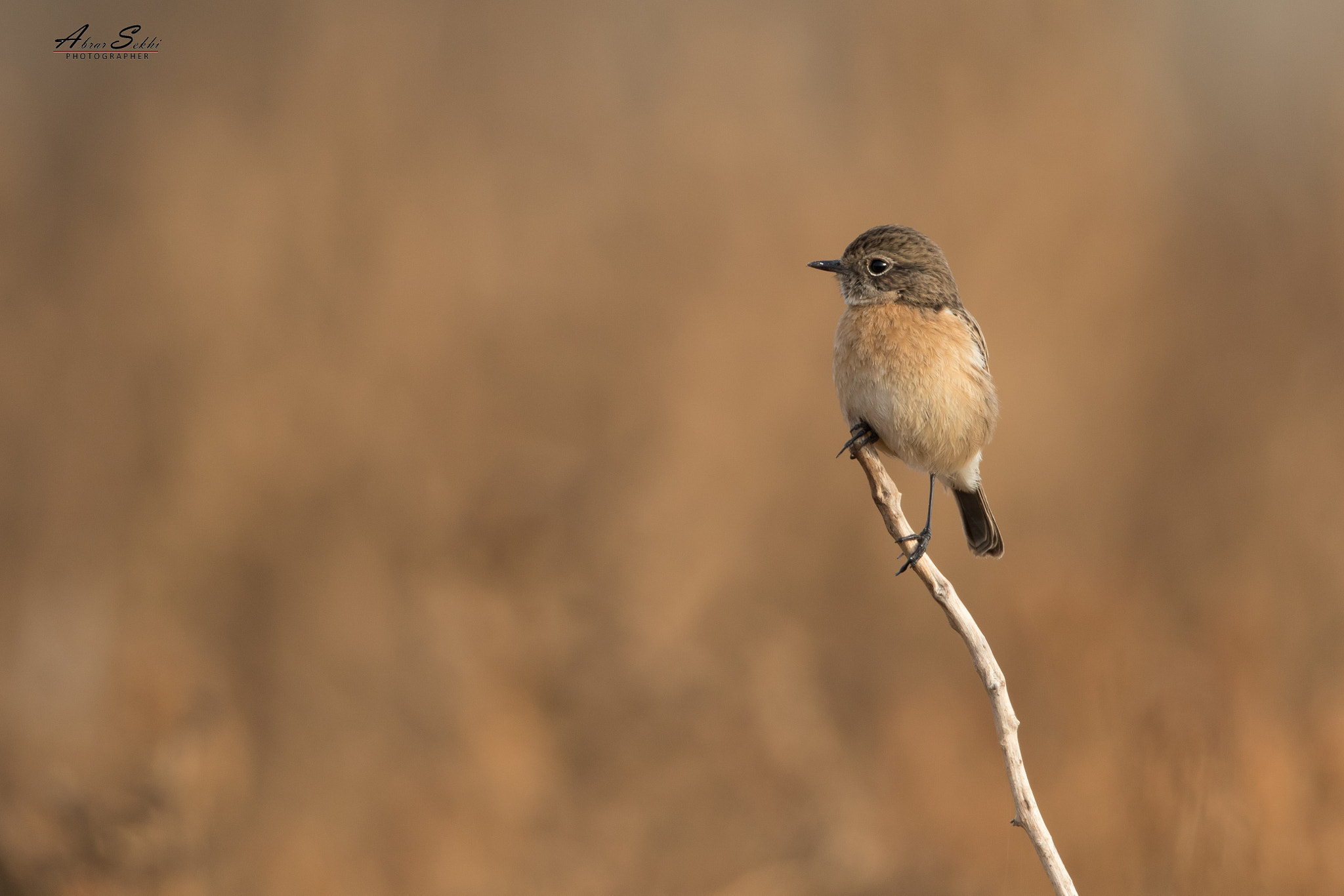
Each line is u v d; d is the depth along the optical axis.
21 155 24.69
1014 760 7.12
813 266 11.20
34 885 12.63
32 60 26.19
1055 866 6.91
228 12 24.84
